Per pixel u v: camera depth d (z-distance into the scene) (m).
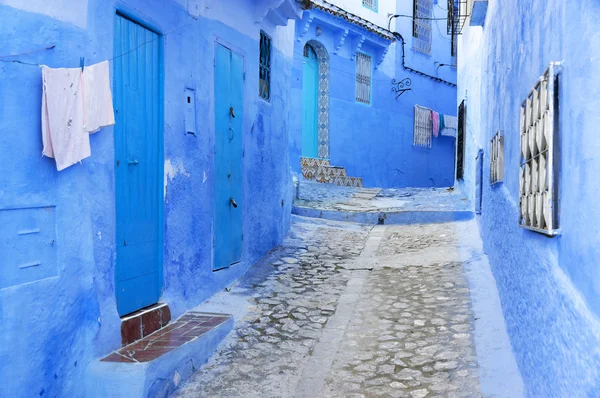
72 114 3.83
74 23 3.94
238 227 7.11
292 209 11.72
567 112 2.73
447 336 5.22
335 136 16.95
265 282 6.99
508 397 3.98
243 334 5.41
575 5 2.60
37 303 3.56
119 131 4.57
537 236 3.51
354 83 17.61
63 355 3.77
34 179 3.59
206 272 6.19
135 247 4.84
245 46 7.18
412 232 10.23
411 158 20.41
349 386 4.45
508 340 4.83
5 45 3.39
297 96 15.34
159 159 5.20
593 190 2.27
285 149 9.38
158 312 5.08
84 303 4.01
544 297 3.26
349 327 5.64
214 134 6.34
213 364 4.87
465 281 6.75
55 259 3.74
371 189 15.55
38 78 3.61
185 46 5.66
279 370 4.76
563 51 2.85
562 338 2.77
